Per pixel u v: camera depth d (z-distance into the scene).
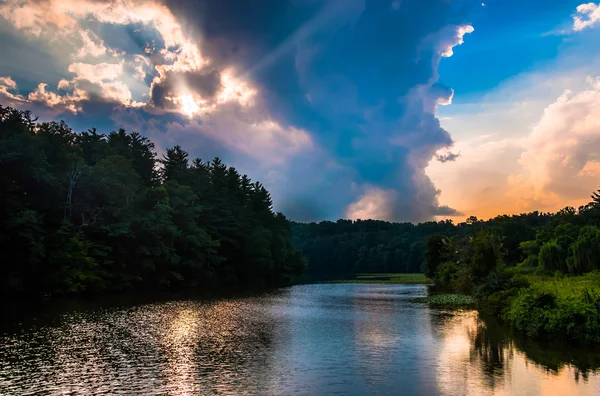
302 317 42.50
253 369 22.34
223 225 109.50
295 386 19.48
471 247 68.25
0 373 21.33
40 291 59.06
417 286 96.06
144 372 21.59
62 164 69.38
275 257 123.50
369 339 30.58
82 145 91.00
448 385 19.59
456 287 71.81
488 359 24.41
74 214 68.62
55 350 26.44
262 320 40.41
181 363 23.47
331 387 19.38
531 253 89.94
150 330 34.06
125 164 78.12
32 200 60.66
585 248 57.97
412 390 18.95
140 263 75.81
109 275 69.12
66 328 34.59
